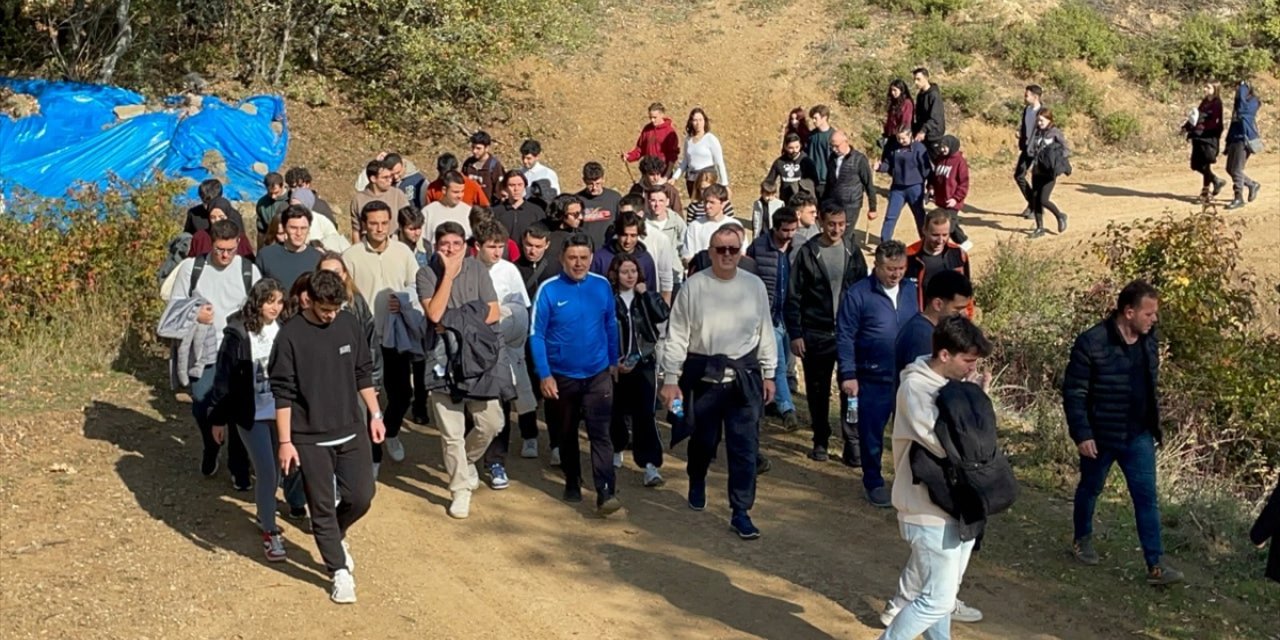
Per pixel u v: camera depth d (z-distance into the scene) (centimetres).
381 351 891
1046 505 879
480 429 821
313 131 1883
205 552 748
